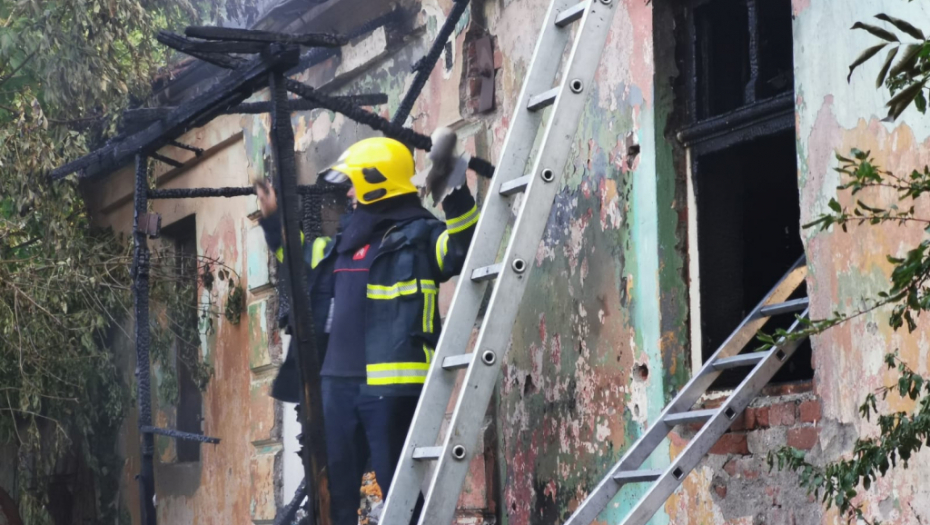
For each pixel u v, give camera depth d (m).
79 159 17.66
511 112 12.88
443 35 13.12
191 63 19.06
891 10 8.23
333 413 11.68
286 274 10.44
